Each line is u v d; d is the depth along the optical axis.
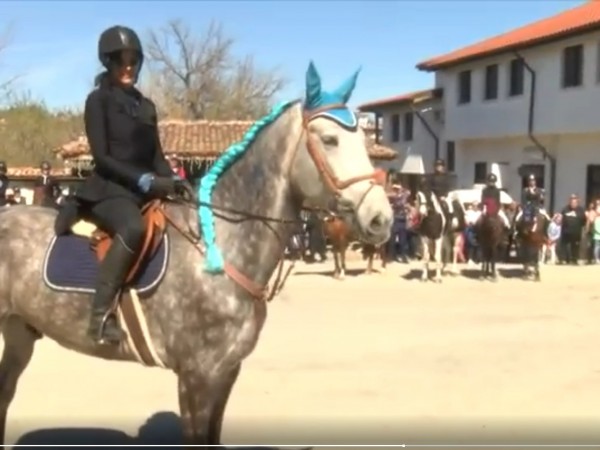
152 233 5.09
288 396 8.39
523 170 35.09
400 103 43.66
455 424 7.43
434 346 11.20
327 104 5.00
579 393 8.68
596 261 25.72
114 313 5.11
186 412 5.12
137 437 6.90
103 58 5.18
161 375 9.16
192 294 5.03
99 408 7.82
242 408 7.90
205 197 5.18
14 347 5.83
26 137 53.91
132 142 5.14
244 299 5.11
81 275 5.23
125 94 5.18
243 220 5.16
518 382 9.14
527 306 15.38
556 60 32.28
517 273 21.69
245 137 5.27
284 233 5.24
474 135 37.59
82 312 5.24
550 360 10.33
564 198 32.84
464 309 14.91
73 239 5.34
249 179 5.21
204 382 5.08
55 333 5.41
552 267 24.09
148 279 5.08
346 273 21.14
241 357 5.14
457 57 37.91
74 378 8.99
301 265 23.02
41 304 5.34
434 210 19.72
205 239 5.07
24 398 8.15
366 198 4.86
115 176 5.09
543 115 33.03
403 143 44.78
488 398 8.43
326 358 10.30
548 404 8.21
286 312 14.29
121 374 9.20
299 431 7.14
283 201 5.18
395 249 25.03
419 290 17.86
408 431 7.18
